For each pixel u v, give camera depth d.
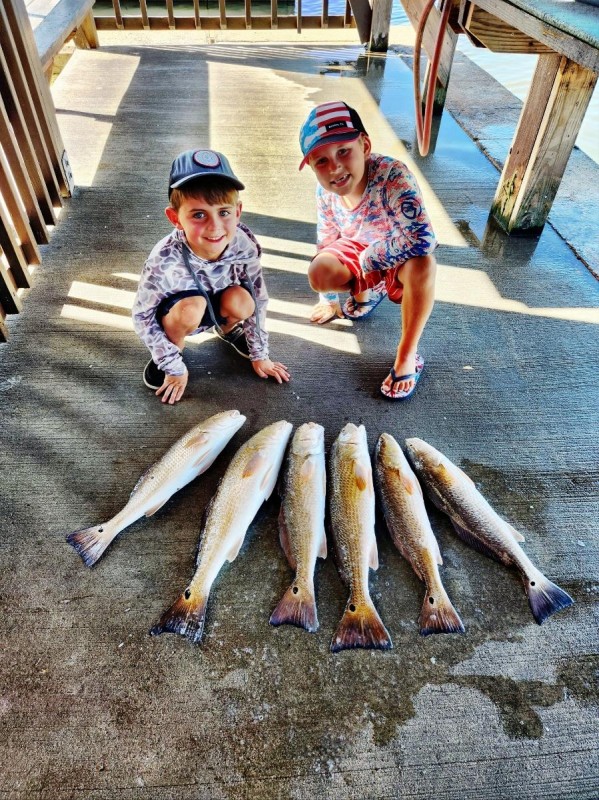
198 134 4.14
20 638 1.52
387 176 1.91
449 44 4.12
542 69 2.67
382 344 2.52
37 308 2.62
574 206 3.39
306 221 3.28
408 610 1.60
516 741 1.36
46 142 3.10
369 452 2.04
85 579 1.65
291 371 2.37
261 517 1.83
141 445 2.04
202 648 1.51
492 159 3.87
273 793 1.27
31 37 2.89
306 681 1.45
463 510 1.78
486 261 2.99
